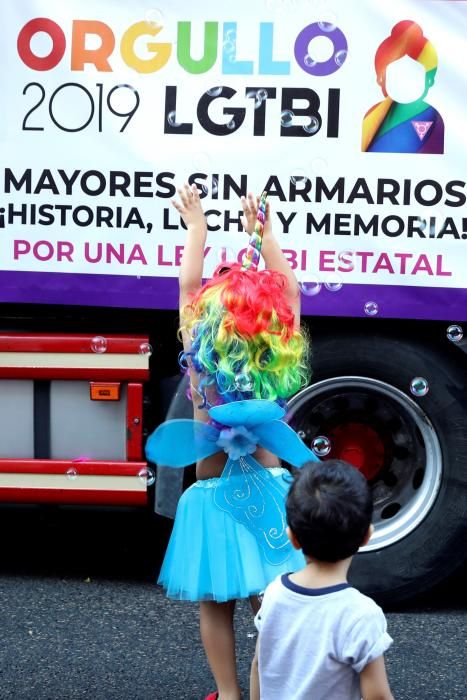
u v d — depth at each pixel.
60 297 3.69
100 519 5.02
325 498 2.03
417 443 3.86
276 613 2.07
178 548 2.77
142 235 3.65
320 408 3.86
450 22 3.50
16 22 3.61
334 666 2.00
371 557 3.78
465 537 3.77
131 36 3.59
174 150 3.62
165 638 3.57
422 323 3.75
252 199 2.96
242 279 2.58
